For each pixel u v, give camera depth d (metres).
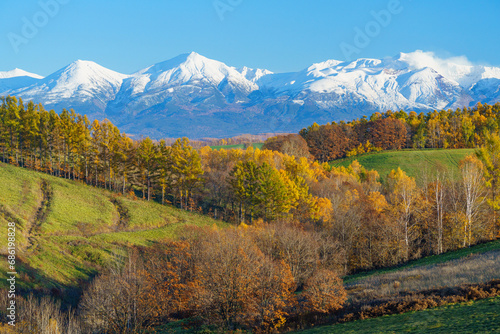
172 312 41.06
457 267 35.62
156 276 41.06
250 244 45.50
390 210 66.75
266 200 81.44
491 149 58.53
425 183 71.12
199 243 47.75
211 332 31.84
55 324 28.42
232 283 31.80
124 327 31.23
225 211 93.81
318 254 58.09
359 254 65.00
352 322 25.45
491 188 57.75
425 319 21.36
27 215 65.19
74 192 82.75
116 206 82.50
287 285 32.97
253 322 32.66
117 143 93.38
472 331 17.59
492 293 23.36
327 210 71.38
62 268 49.47
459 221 56.44
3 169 85.31
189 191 94.12
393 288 32.53
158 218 80.06
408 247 61.25
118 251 56.94
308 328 27.77
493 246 46.56
